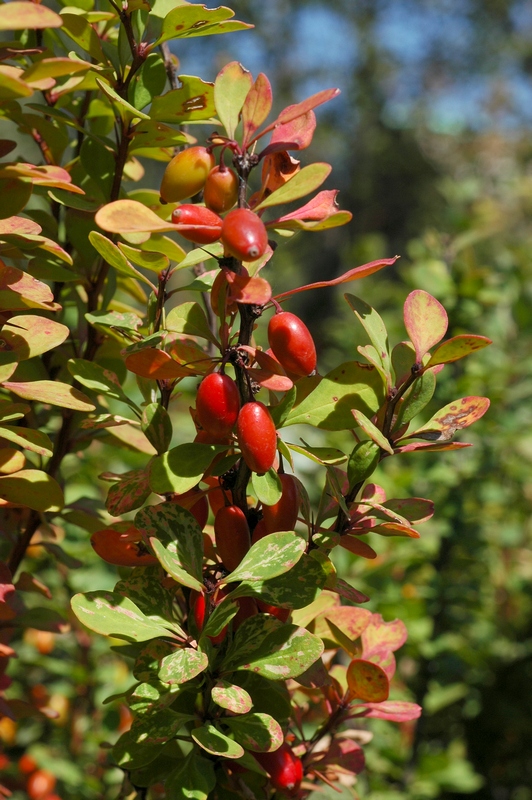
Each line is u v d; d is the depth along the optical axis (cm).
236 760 24
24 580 30
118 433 30
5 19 21
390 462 57
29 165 24
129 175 32
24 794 41
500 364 60
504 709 55
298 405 25
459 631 56
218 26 26
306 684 25
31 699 44
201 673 25
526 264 69
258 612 25
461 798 56
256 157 24
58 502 25
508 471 62
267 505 24
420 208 274
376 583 47
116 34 31
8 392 30
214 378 23
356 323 82
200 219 23
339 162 282
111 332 27
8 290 24
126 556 25
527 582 64
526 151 245
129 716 42
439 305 25
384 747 48
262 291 22
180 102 27
